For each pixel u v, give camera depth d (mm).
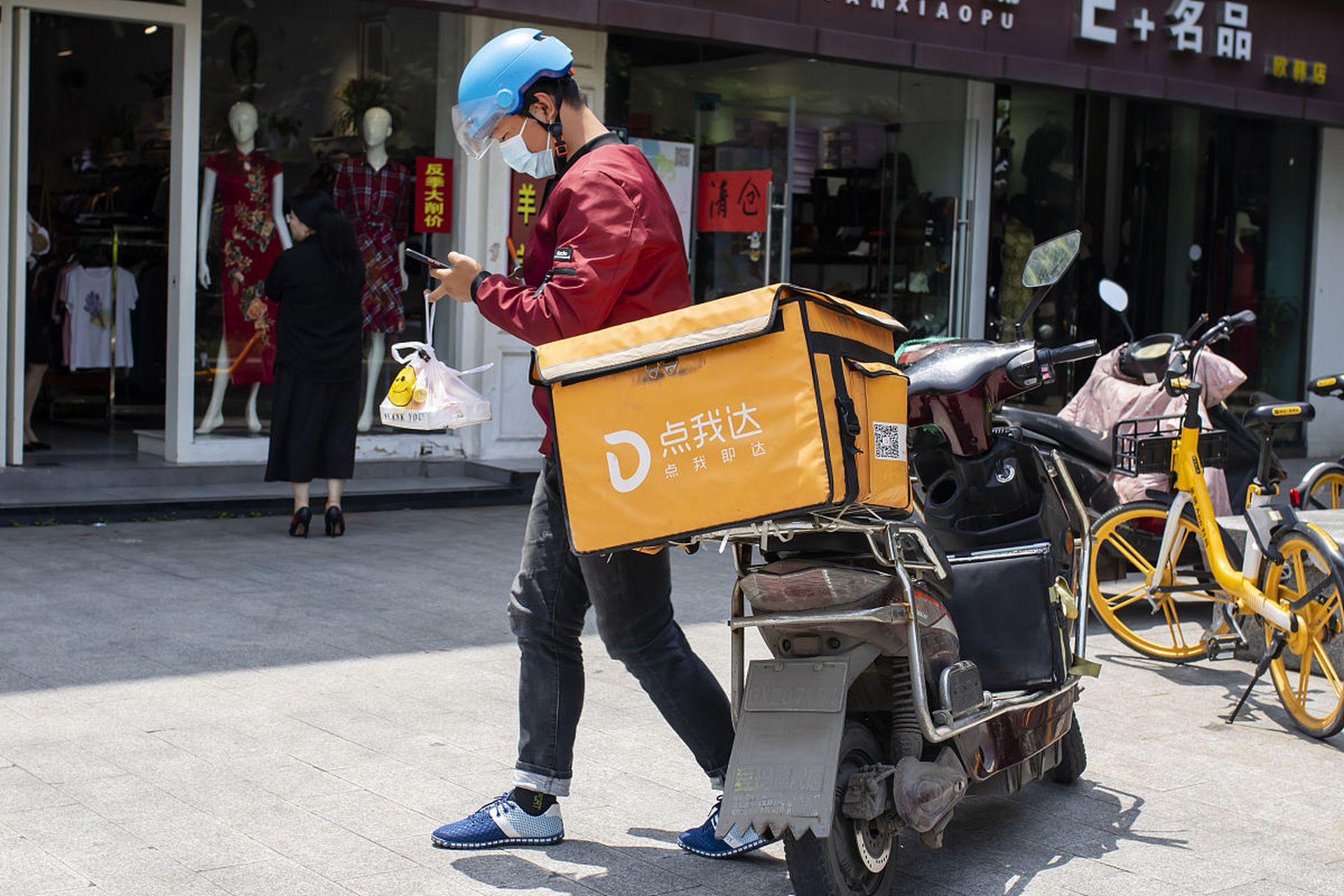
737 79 10602
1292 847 3824
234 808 3869
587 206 3318
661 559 3537
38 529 7879
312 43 9516
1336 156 14094
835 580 3180
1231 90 11805
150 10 8844
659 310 3424
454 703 4926
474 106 3500
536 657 3660
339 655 5496
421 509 9172
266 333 9500
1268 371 13977
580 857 3631
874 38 9891
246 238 9391
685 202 10406
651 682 3602
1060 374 12734
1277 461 7055
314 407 7879
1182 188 13180
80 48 10234
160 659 5352
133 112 9977
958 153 11750
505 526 8625
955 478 4102
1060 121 12352
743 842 3605
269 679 5145
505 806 3672
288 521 8523
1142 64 11352
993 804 4148
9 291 8625
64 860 3467
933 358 3938
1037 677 3896
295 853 3566
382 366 9898
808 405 2854
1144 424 6551
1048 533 4074
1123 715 5109
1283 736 4887
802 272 10977
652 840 3766
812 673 3232
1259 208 13688
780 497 2875
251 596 6434
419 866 3521
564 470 3074
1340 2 12461
